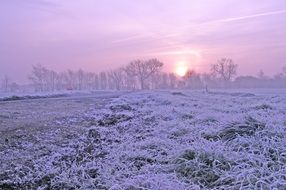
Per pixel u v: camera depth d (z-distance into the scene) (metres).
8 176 6.45
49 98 36.94
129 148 8.21
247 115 9.17
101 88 120.88
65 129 12.23
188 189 4.90
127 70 115.88
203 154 6.10
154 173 5.94
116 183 5.48
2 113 17.72
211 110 15.95
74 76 117.69
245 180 4.83
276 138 6.75
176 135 9.63
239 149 6.60
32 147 9.06
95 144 9.39
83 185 5.72
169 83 120.25
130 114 16.06
